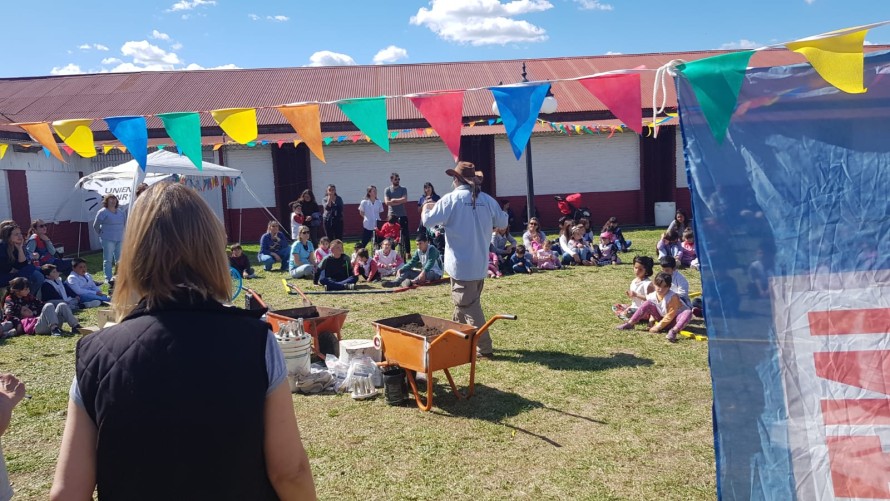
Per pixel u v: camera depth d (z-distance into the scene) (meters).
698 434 4.64
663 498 3.79
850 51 2.45
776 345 2.55
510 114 3.62
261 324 1.71
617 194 21.30
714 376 2.60
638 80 3.28
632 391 5.54
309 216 14.73
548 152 21.14
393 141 20.77
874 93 2.51
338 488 3.99
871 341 2.48
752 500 2.55
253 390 1.61
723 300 2.60
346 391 5.73
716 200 2.62
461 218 6.38
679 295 7.59
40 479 4.25
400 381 5.38
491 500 3.82
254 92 23.20
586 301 9.35
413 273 11.43
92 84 23.77
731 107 2.59
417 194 20.98
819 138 2.55
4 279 8.96
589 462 4.26
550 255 12.47
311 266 12.12
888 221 2.48
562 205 19.73
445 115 3.88
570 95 22.28
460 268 6.43
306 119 4.23
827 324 2.52
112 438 1.55
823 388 2.51
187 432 1.54
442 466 4.26
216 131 20.88
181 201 1.71
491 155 20.97
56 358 7.07
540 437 4.67
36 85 23.83
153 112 21.53
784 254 2.56
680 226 12.73
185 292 1.66
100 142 19.12
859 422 2.47
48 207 17.42
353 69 25.64
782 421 2.54
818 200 2.54
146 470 1.54
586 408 5.18
